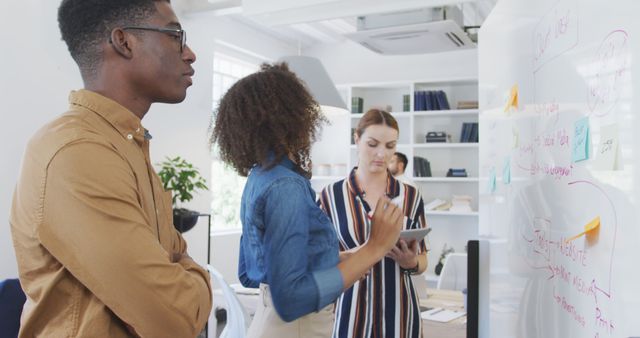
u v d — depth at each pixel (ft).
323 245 4.15
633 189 2.18
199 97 15.85
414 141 18.21
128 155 3.09
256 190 4.05
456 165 18.04
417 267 6.37
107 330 2.73
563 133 3.03
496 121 4.92
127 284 2.63
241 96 4.19
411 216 6.75
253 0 9.43
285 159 4.22
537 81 3.57
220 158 4.50
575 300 2.82
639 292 2.12
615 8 2.37
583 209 2.72
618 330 2.30
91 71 3.16
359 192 6.70
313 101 4.41
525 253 3.85
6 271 10.80
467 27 13.32
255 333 4.38
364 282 6.24
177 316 2.81
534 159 3.63
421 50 13.37
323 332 4.45
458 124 18.12
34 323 2.81
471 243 5.46
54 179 2.64
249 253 4.33
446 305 8.51
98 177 2.67
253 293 9.22
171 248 3.58
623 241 2.26
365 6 8.74
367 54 19.83
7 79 10.84
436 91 17.88
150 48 3.19
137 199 2.95
